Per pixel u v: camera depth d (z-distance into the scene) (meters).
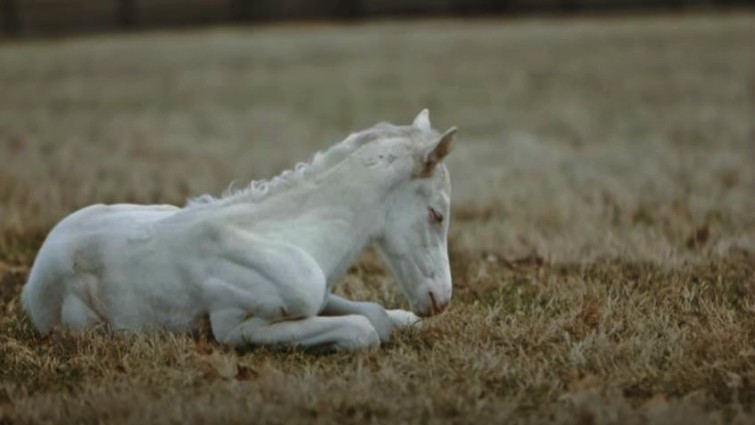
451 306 11.87
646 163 24.30
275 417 8.57
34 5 67.94
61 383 9.74
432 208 10.41
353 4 65.38
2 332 11.39
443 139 10.25
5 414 8.85
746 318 11.17
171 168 23.73
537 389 9.34
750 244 15.06
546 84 39.59
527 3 67.50
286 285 10.05
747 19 56.56
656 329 10.80
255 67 44.91
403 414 8.70
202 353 10.04
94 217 10.90
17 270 14.32
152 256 10.47
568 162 24.66
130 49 50.75
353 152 10.49
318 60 46.47
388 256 10.56
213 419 8.53
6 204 18.69
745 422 8.42
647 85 38.62
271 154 26.38
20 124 32.22
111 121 32.91
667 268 13.54
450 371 9.62
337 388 9.14
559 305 11.80
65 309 10.68
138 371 9.66
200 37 54.91
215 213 10.42
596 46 48.62
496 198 19.52
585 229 16.31
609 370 9.64
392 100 36.50
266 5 67.12
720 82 38.62
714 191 20.06
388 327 10.60
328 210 10.38
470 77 41.53
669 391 9.29
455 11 66.06
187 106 36.16
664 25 54.94
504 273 13.94
